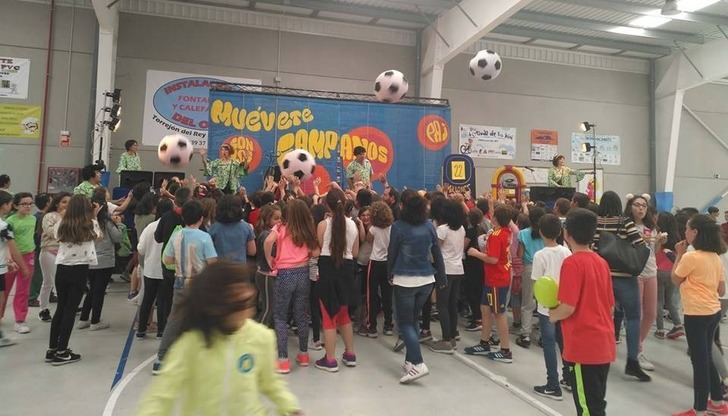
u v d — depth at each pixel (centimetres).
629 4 984
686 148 1364
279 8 1043
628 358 415
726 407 333
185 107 1015
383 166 894
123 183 774
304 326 418
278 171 761
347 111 885
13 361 407
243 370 144
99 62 911
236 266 147
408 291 384
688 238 339
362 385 379
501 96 1227
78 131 955
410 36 1162
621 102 1325
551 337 365
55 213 541
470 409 340
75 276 404
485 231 563
